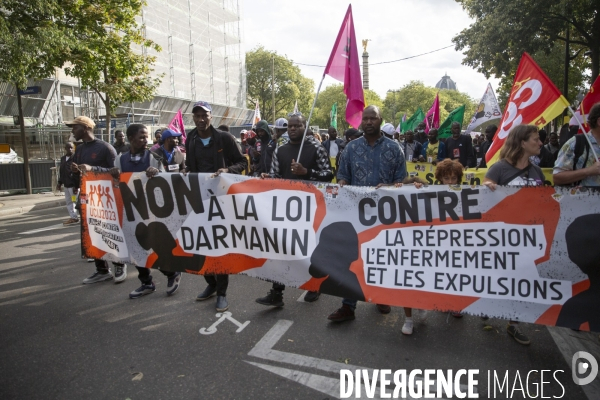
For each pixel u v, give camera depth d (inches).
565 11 661.9
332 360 130.3
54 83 953.5
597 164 130.8
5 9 402.6
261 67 2207.2
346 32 167.9
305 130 167.2
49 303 179.3
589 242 123.6
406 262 142.1
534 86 170.6
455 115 405.4
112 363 129.4
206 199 169.2
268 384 117.9
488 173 146.2
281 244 157.8
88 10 509.0
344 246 149.7
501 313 131.0
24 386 117.8
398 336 146.2
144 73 689.0
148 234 180.7
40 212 456.4
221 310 168.4
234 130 1072.2
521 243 130.3
